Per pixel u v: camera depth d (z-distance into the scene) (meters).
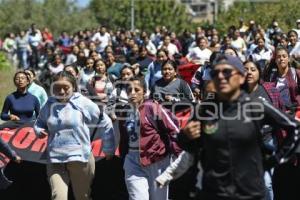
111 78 17.69
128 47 33.56
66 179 10.87
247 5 59.97
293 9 38.34
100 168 13.12
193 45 33.47
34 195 13.05
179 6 90.75
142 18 88.06
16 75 13.91
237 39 29.92
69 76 10.80
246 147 7.64
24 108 13.88
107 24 91.38
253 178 7.65
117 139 11.83
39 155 11.95
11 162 12.88
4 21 88.69
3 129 12.72
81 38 45.16
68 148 10.66
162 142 10.63
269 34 34.97
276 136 9.05
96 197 13.14
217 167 7.66
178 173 8.62
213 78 7.77
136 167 10.77
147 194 10.67
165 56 18.36
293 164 11.54
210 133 7.67
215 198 7.66
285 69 12.56
